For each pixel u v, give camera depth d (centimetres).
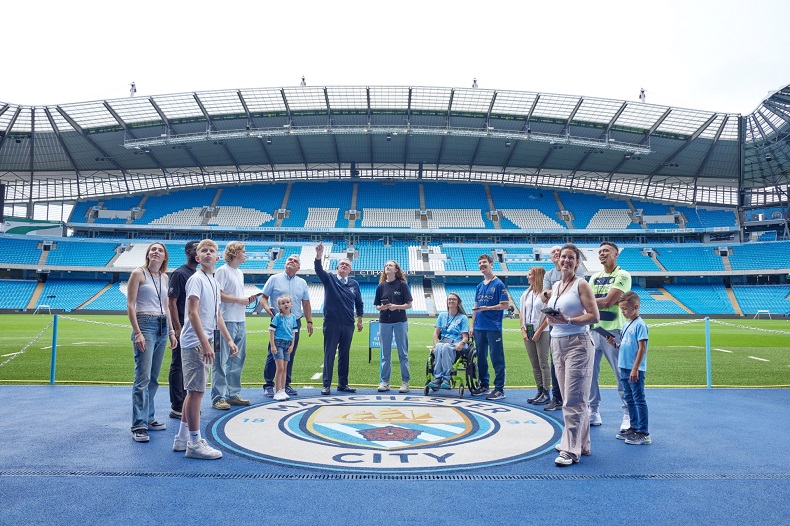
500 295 854
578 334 521
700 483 445
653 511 381
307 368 1285
